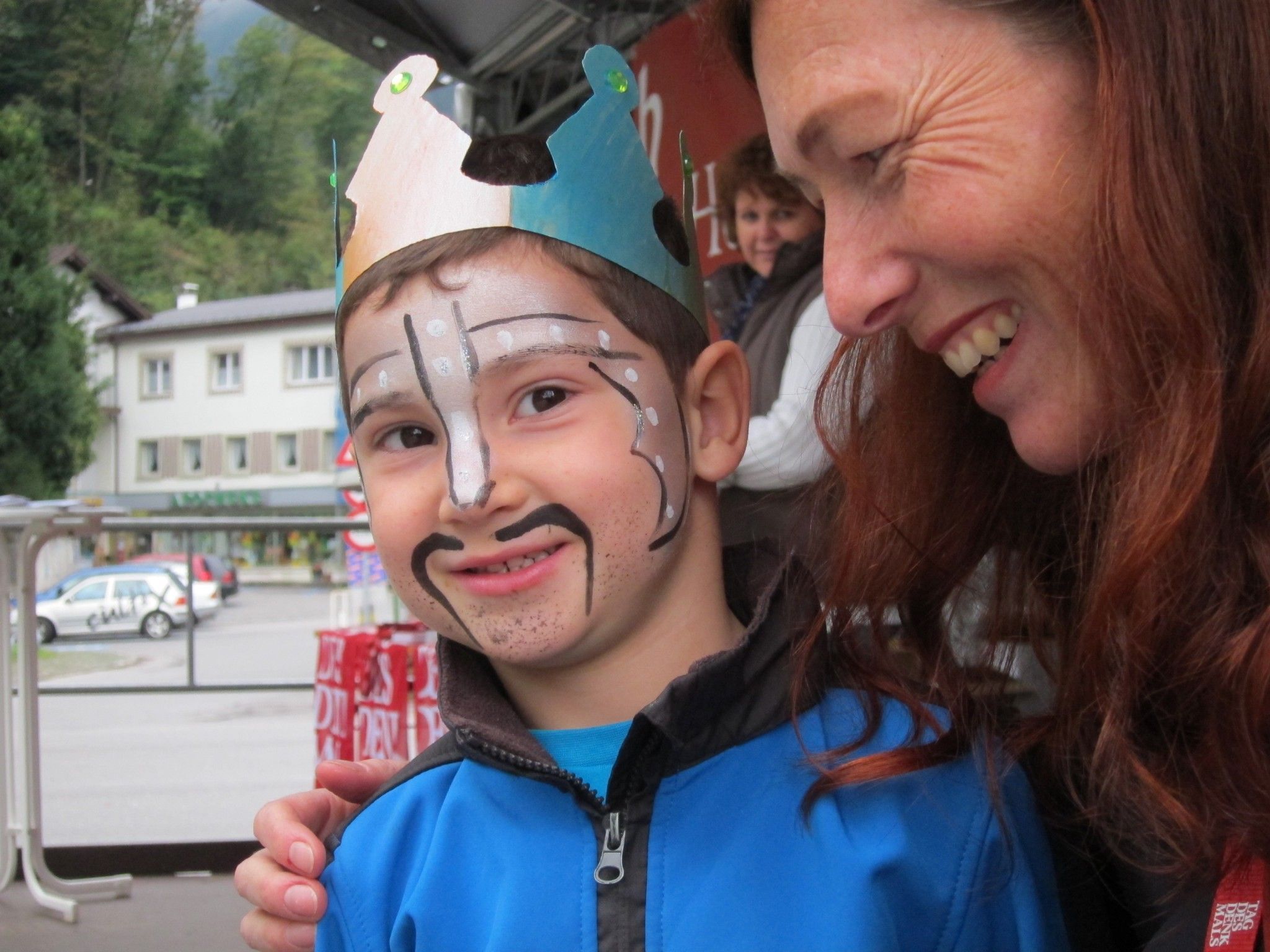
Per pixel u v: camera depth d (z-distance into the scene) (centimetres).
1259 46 66
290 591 1819
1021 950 84
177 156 2844
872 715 92
